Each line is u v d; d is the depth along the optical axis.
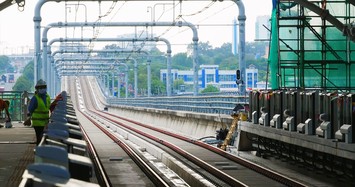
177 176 42.12
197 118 84.44
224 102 76.00
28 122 37.00
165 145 65.94
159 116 119.56
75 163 14.24
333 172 35.50
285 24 49.91
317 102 36.91
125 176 38.12
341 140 32.50
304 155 40.00
